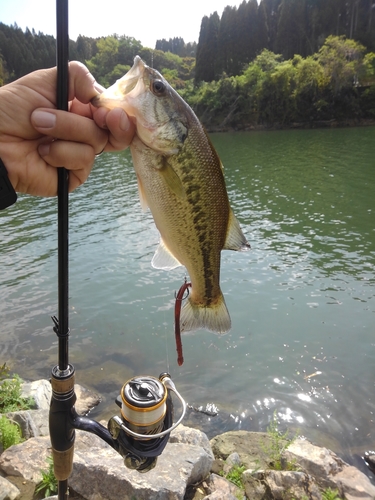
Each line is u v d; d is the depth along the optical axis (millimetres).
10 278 2357
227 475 927
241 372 1466
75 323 1845
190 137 458
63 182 370
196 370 1487
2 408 1126
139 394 396
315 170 5477
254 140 10211
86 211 3861
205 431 1194
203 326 530
